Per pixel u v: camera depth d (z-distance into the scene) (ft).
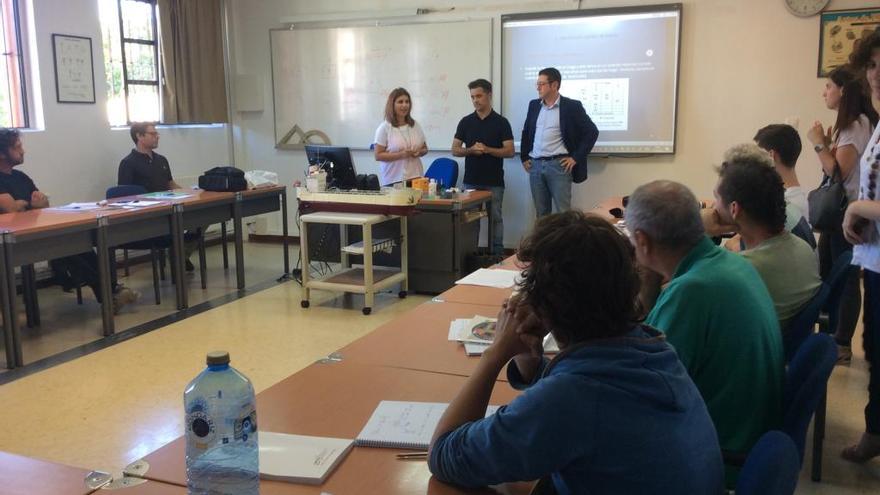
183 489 3.98
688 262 5.50
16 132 15.03
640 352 3.49
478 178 19.85
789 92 18.38
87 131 18.85
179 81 21.48
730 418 5.35
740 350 5.23
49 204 17.16
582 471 3.42
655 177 19.88
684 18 18.89
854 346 12.62
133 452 8.95
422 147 18.58
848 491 7.93
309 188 15.96
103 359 12.43
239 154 24.38
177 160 22.08
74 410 10.25
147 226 14.70
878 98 7.31
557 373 3.52
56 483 4.04
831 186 10.54
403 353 6.41
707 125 19.20
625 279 3.49
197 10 21.99
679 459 3.41
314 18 22.49
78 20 18.42
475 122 19.65
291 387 5.58
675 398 3.44
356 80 22.41
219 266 20.54
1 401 10.59
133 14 20.35
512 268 10.08
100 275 13.53
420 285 17.02
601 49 19.62
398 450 4.50
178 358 12.47
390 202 15.20
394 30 21.63
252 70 23.81
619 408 3.34
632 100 19.62
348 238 17.52
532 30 20.17
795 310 7.01
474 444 3.64
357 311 15.49
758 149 7.65
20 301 16.65
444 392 5.48
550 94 18.62
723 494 3.95
